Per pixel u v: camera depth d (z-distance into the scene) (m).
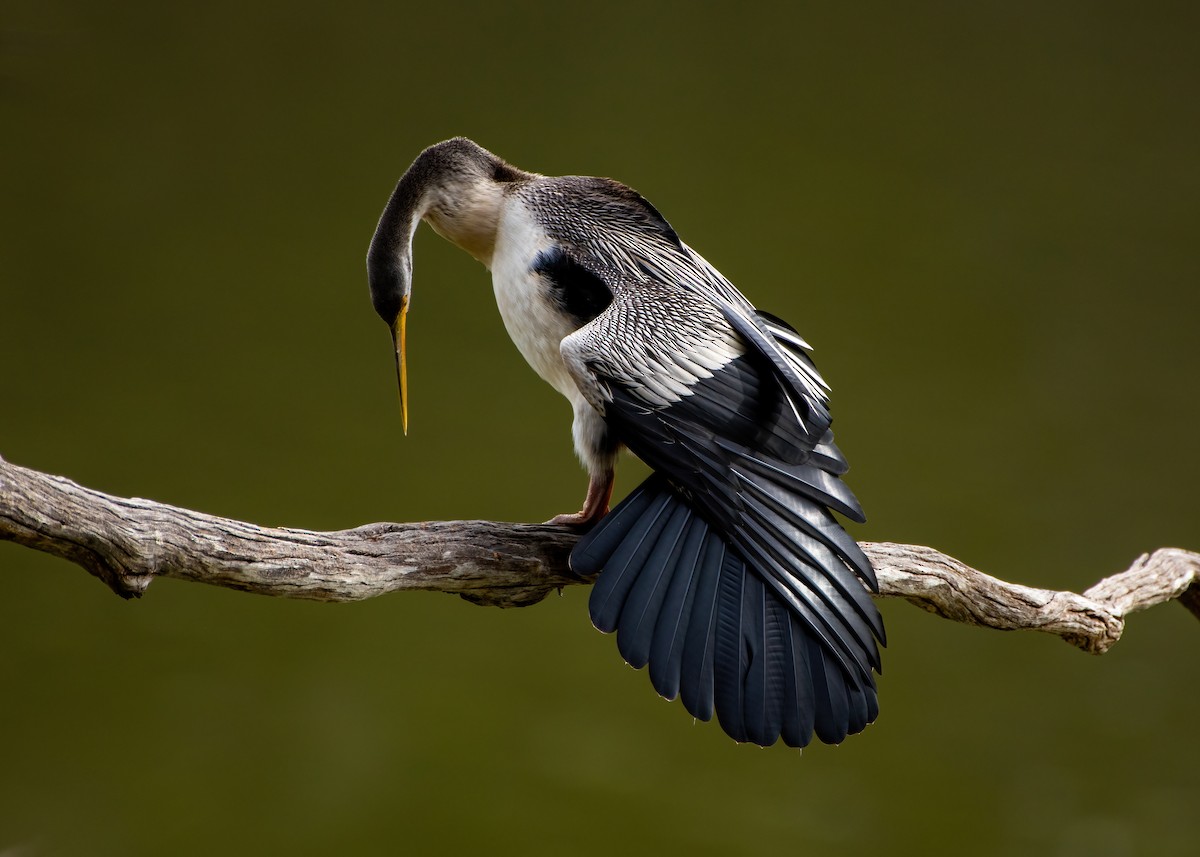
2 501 11.06
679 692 11.16
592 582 11.27
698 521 11.22
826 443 11.24
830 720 11.16
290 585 11.17
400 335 11.38
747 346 11.27
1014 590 11.36
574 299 11.30
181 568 11.13
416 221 11.36
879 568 11.31
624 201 11.34
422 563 11.22
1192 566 11.45
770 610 11.19
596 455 11.30
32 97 24.56
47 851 12.69
